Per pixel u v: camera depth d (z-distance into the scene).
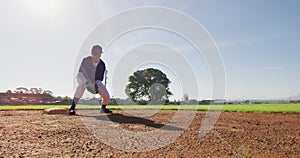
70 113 7.40
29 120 5.55
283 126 5.34
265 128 4.99
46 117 6.36
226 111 10.09
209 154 2.90
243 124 5.61
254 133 4.35
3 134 3.66
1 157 2.55
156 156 2.80
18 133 3.77
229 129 4.79
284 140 3.75
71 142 3.33
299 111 9.16
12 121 5.30
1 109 10.82
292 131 4.62
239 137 3.95
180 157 2.77
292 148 3.25
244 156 2.83
